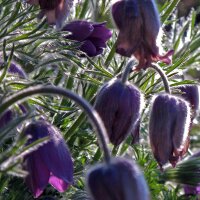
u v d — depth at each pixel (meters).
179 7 0.92
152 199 0.72
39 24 0.67
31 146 0.54
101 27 0.69
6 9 0.67
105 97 0.61
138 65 0.63
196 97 0.70
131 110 0.61
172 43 0.84
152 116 0.63
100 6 0.73
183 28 0.83
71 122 0.70
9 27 0.68
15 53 0.66
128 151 0.77
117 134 0.61
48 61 0.67
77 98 0.53
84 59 0.73
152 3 0.63
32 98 0.62
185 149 0.65
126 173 0.52
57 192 0.67
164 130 0.63
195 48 0.81
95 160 0.69
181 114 0.63
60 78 0.72
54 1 0.66
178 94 0.70
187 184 0.72
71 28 0.69
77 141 0.71
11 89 0.61
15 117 0.57
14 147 0.53
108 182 0.52
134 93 0.62
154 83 0.71
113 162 0.53
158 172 0.72
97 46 0.70
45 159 0.57
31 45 0.68
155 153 0.63
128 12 0.63
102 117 0.61
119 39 0.63
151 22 0.63
